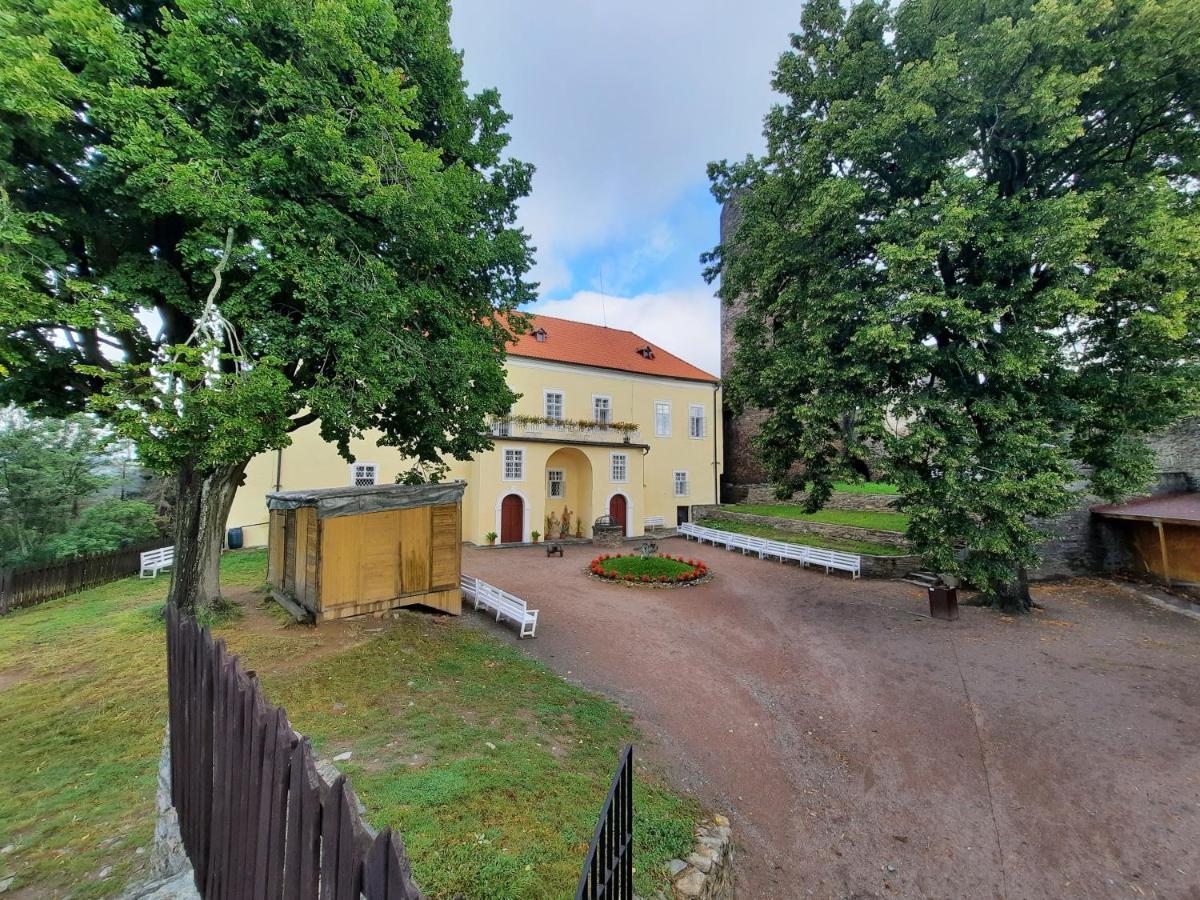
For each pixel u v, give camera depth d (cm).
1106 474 1027
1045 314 930
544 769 521
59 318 601
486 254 975
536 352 2592
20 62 531
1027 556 1027
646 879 390
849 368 1060
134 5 744
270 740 230
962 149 1016
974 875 471
